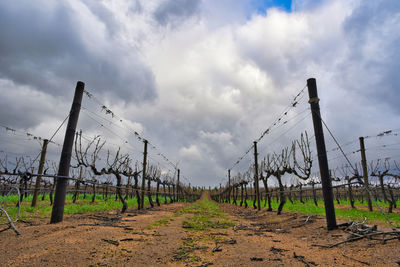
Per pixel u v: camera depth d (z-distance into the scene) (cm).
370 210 1744
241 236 795
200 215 1552
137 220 1105
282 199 1600
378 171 1945
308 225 1008
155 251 571
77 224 866
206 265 477
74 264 445
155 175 2848
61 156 976
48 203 1939
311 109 1002
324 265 471
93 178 2303
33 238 615
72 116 1027
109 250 547
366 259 495
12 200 1898
